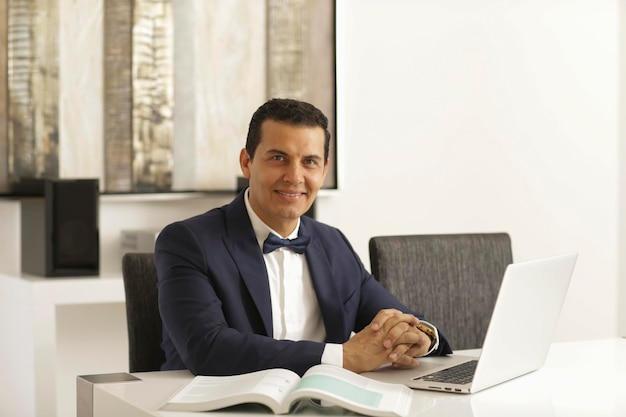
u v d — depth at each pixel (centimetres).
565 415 183
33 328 365
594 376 223
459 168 494
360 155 472
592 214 525
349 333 254
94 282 375
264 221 248
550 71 512
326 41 455
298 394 179
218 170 434
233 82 436
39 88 399
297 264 252
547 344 231
